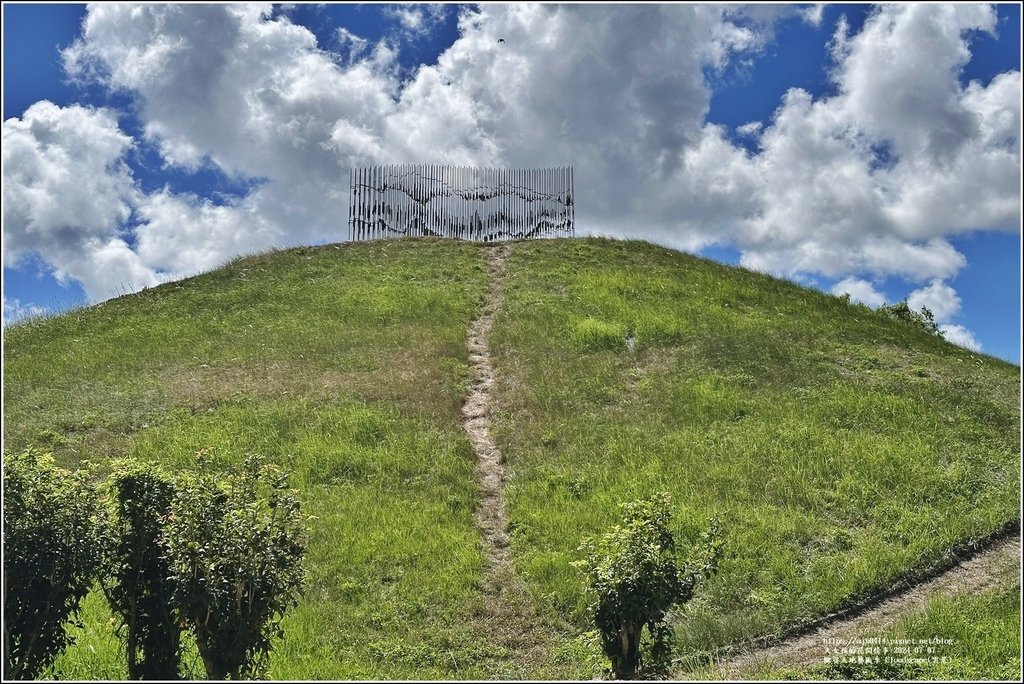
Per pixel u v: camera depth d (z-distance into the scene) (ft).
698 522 63.93
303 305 113.09
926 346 106.01
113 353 98.84
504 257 135.54
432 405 85.15
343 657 50.39
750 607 54.70
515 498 69.46
